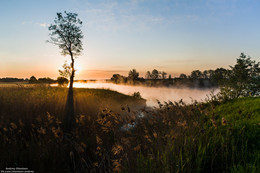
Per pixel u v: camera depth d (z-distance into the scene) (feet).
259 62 59.47
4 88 59.93
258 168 10.20
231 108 25.80
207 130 16.19
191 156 11.92
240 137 14.56
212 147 13.15
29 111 34.76
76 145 16.51
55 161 18.90
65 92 66.54
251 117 19.61
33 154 20.24
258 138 14.38
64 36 55.21
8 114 31.48
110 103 61.46
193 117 19.52
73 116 36.04
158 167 11.68
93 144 20.22
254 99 30.53
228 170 11.14
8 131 25.64
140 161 12.60
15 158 19.57
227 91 37.99
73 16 56.03
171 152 12.19
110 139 15.96
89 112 43.09
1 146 21.36
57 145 21.06
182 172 10.43
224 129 16.29
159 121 17.88
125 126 14.38
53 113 36.78
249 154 12.12
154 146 14.34
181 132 14.90
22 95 48.16
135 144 14.87
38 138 24.29
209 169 11.60
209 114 21.85
